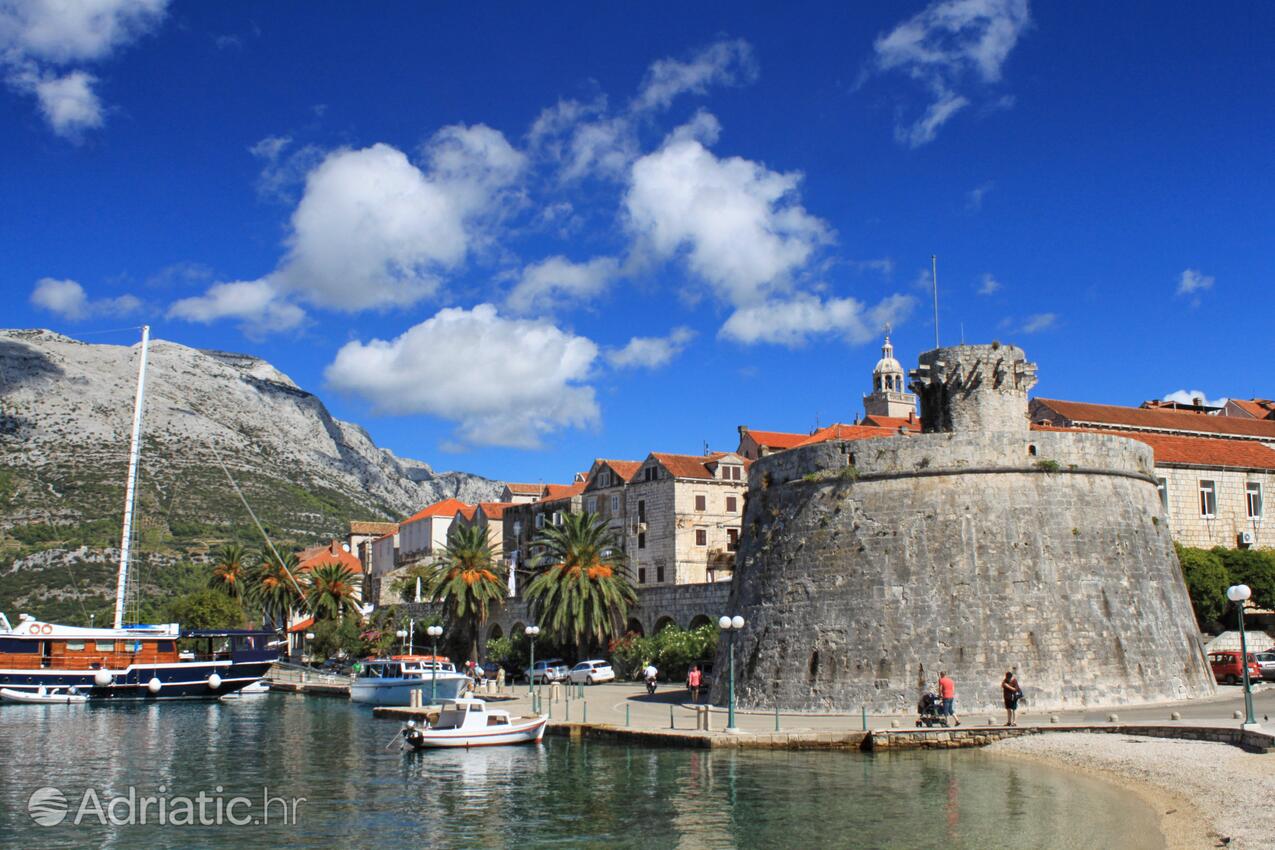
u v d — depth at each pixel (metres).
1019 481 49.78
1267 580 64.69
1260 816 26.62
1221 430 83.75
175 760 46.59
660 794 34.56
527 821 31.94
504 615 102.25
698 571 99.12
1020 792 32.38
